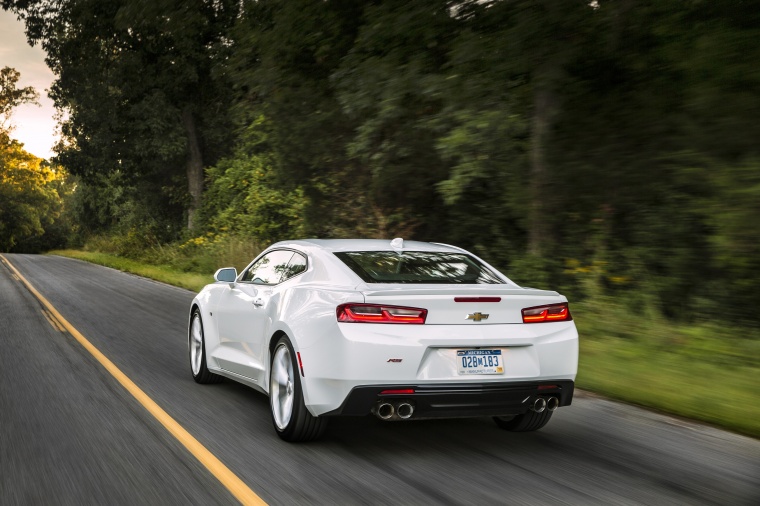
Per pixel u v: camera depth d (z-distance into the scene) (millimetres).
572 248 12930
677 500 4156
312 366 4945
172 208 48344
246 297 6469
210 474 4477
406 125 14789
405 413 4801
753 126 9531
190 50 35094
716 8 9203
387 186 16984
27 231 92312
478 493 4211
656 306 11133
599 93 11914
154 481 4328
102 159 40938
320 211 20469
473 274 5695
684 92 10727
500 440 5484
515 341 4980
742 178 9617
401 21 11984
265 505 3928
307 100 17250
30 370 8156
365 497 4094
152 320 13422
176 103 39844
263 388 5918
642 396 6891
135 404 6496
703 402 6574
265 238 26344
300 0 14078
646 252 12086
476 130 12164
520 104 12758
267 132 19703
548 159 12742
